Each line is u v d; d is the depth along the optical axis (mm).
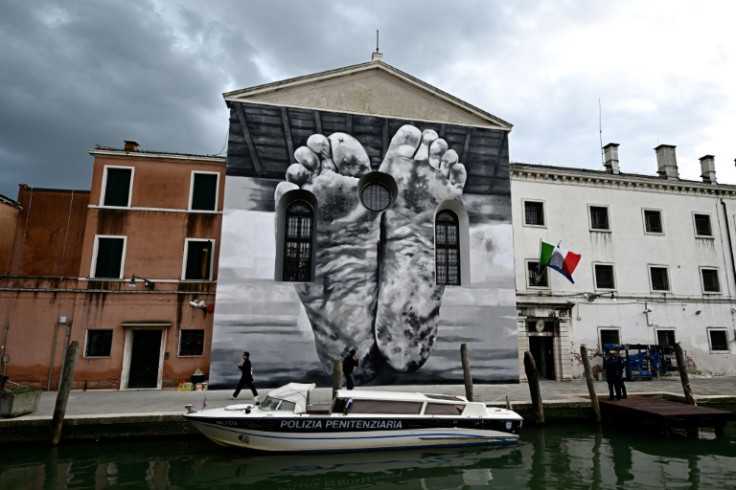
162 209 19188
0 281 17500
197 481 9422
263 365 16422
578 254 21062
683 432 13586
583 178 22984
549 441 12602
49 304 17641
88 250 18438
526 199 22203
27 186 22578
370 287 17625
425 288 18031
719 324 23391
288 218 18562
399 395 12172
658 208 23938
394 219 18328
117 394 15906
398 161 18891
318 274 17359
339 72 19125
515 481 9703
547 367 21688
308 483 9492
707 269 23922
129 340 17828
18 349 17141
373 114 19172
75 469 9898
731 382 20375
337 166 18375
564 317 21234
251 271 17016
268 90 18438
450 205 19453
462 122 20016
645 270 23016
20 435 11344
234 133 17906
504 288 18734
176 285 18469
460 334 17984
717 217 24719
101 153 19203
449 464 10719
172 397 15055
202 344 18203
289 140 18234
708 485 9438
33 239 22109
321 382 16625
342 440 11289
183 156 19719
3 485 8961
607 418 14664
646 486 9391
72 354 11750
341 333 17078
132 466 10164
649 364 21359
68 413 12117
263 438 10969
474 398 15156
